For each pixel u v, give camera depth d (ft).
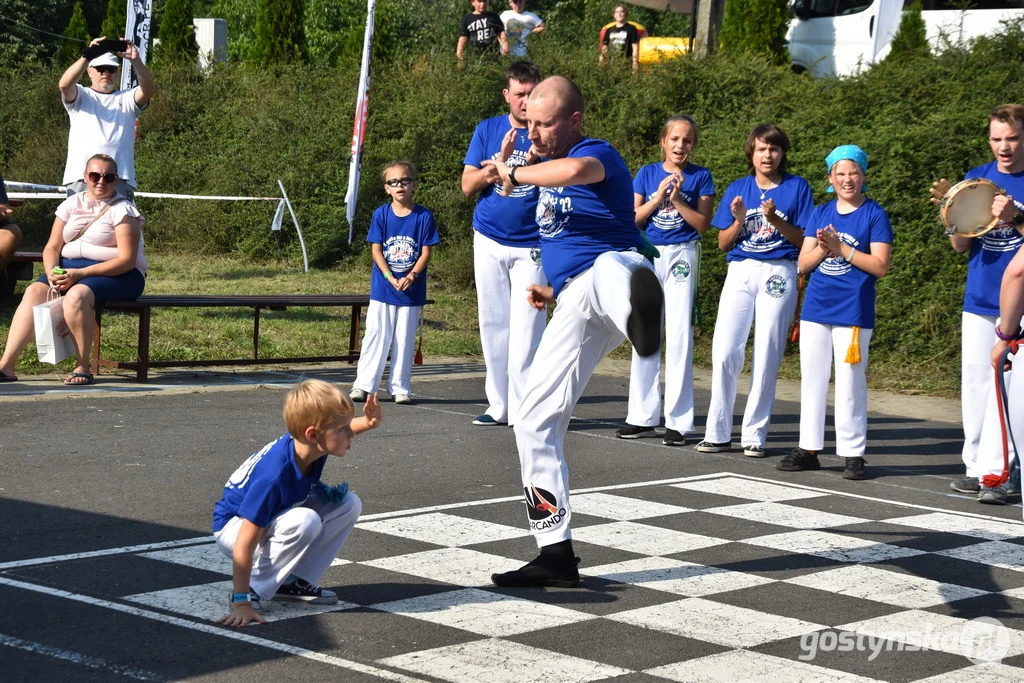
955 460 28.02
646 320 15.08
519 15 67.46
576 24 92.17
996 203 21.49
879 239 25.02
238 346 39.06
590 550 18.86
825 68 63.16
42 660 13.48
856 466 25.46
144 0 56.44
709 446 27.73
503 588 16.72
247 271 59.47
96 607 15.30
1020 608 16.56
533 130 16.58
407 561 17.87
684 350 28.17
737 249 27.20
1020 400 15.97
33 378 32.30
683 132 27.78
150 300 33.32
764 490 23.88
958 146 41.57
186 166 71.00
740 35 62.18
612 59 62.13
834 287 25.34
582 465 25.59
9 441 24.94
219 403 30.53
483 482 23.44
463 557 18.16
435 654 14.05
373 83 68.08
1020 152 23.20
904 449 29.22
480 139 28.45
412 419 30.07
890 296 41.39
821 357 25.75
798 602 16.53
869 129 46.83
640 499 22.58
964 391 24.48
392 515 20.59
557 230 16.74
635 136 57.52
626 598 16.46
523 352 28.53
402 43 91.25
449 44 79.66
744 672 13.82
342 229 62.59
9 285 40.78
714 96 55.98
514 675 13.46
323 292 51.65
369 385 32.19
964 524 21.44
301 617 15.21
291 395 14.70
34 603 15.39
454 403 32.78
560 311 16.63
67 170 34.12
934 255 40.98
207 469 23.35
